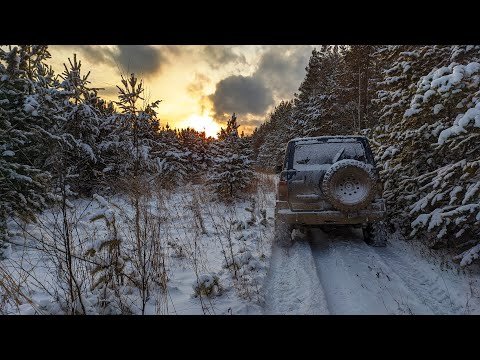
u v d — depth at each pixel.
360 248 5.47
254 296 3.47
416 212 5.47
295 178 5.56
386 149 7.14
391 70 7.36
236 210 9.45
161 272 3.87
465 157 5.11
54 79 8.41
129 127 5.05
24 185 5.15
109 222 3.49
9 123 5.27
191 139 19.73
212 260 4.89
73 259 3.82
